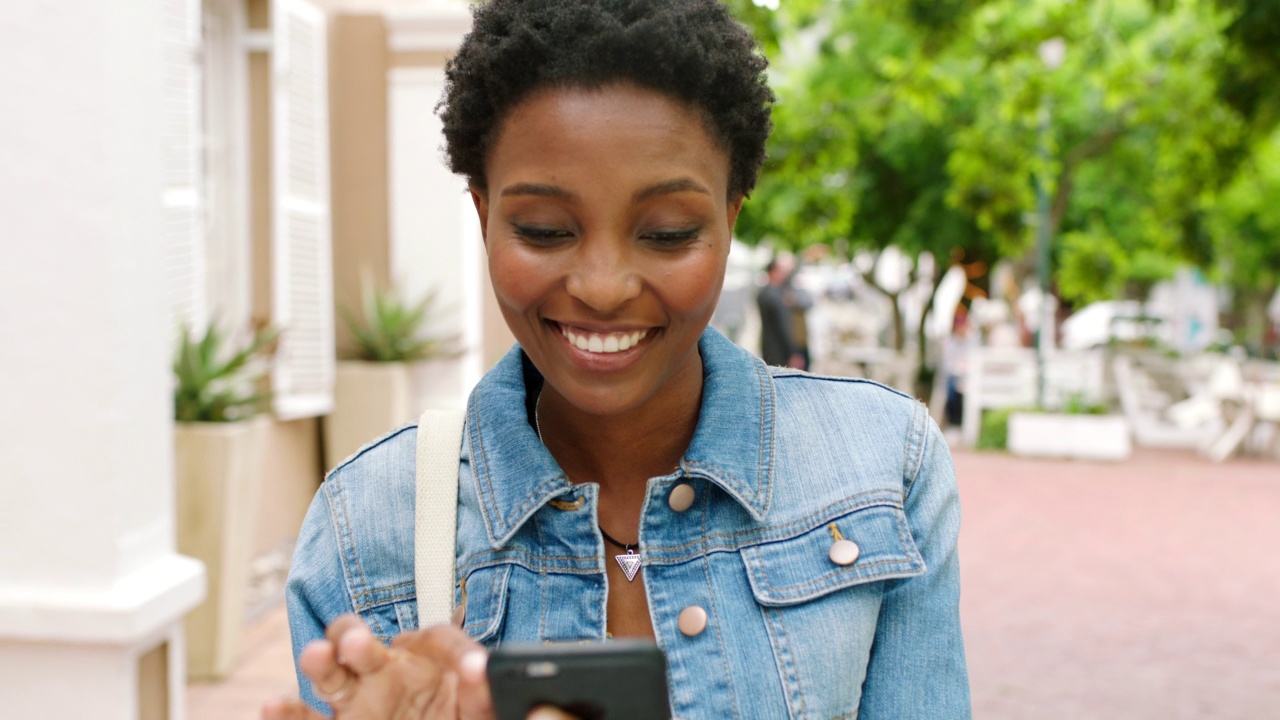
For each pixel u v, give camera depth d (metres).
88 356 2.84
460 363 7.14
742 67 1.07
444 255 7.14
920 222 16.94
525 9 1.05
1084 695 4.82
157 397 3.10
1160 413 15.39
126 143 2.92
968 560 7.48
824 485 1.21
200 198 5.78
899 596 1.19
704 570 1.18
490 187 1.10
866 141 16.41
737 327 21.58
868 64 15.84
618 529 1.23
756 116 1.10
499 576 1.19
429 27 7.02
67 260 2.83
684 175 1.03
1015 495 10.23
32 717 2.89
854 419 1.25
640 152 1.02
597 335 1.07
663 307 1.06
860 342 23.05
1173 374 15.47
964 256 17.89
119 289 2.89
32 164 2.82
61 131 2.81
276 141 6.05
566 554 1.19
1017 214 13.88
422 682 0.90
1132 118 11.94
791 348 12.58
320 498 1.29
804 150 11.34
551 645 0.85
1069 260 16.30
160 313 3.11
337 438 6.82
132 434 2.95
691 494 1.19
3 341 2.85
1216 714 4.59
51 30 2.79
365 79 7.10
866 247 18.70
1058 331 23.33
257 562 5.97
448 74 1.17
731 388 1.23
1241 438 13.02
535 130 1.03
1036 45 10.33
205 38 5.87
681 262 1.05
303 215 6.32
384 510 1.24
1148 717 4.56
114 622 2.82
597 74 1.01
